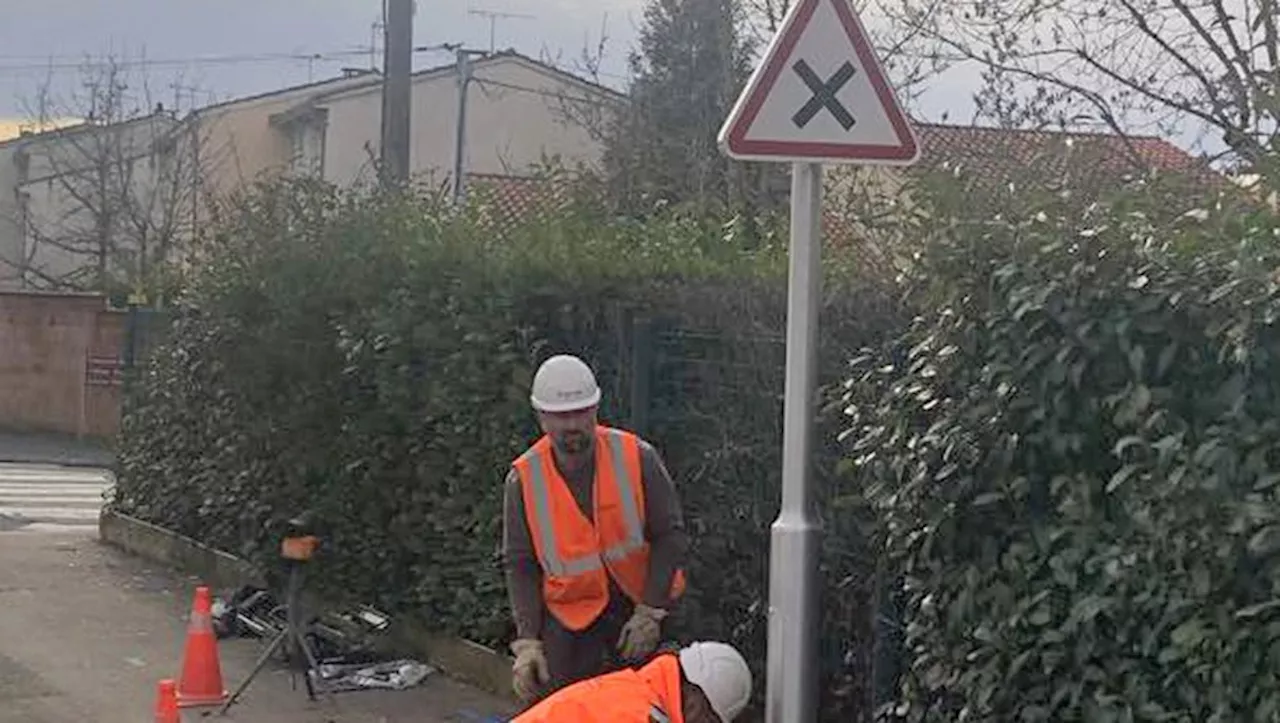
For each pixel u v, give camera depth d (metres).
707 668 5.08
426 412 9.80
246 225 12.55
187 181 45.44
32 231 49.09
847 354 7.16
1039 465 5.43
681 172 15.74
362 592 10.70
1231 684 4.76
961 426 5.57
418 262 10.12
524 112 45.78
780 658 5.68
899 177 7.08
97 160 45.94
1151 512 4.96
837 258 7.33
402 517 10.22
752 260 8.42
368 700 9.23
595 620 6.43
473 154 45.59
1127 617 5.07
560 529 6.36
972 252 5.61
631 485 6.39
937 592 5.75
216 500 13.05
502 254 9.45
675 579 6.40
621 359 8.62
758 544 7.82
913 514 5.83
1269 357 4.73
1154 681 5.05
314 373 11.22
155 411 15.04
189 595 13.05
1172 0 9.82
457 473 9.73
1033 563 5.38
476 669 9.58
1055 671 5.33
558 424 6.25
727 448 7.90
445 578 9.90
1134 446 5.04
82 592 13.12
